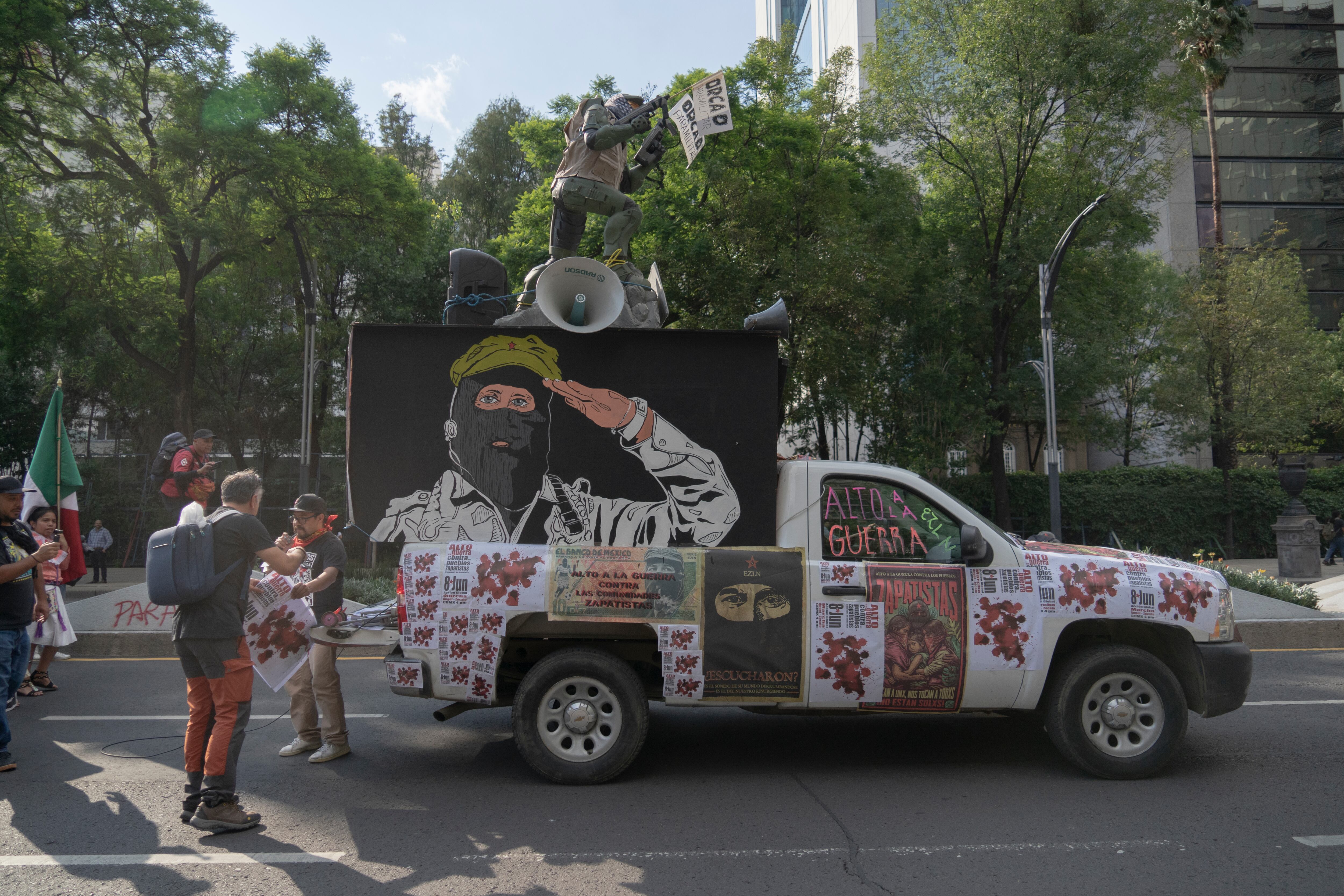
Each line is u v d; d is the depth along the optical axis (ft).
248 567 14.74
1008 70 68.44
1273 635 33.86
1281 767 17.54
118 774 17.48
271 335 94.32
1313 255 139.23
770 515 17.51
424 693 16.37
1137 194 73.15
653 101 24.00
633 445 17.62
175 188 69.36
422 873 12.47
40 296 67.97
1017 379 75.10
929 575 16.60
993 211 75.82
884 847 13.38
